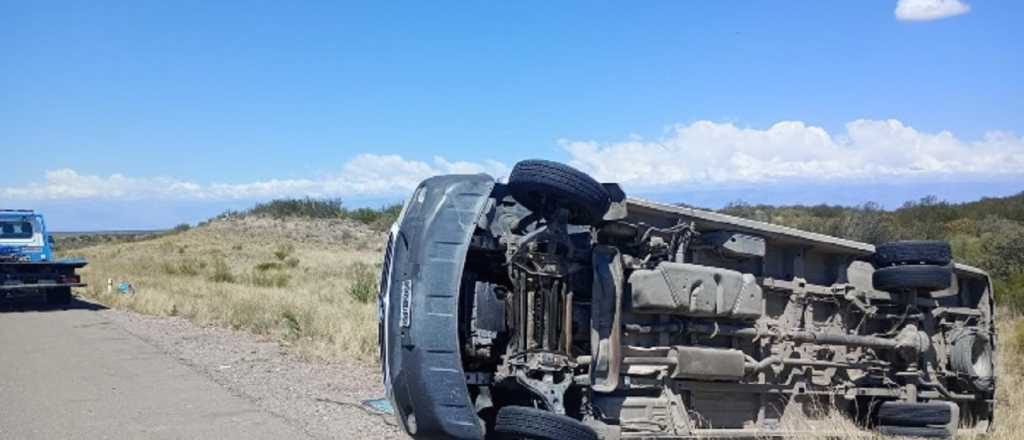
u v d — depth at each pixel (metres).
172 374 12.70
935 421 9.17
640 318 7.71
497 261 7.04
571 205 6.90
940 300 10.71
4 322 21.16
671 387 7.84
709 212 8.12
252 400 10.66
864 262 10.00
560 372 6.82
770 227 8.61
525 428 6.34
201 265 46.44
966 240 36.03
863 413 9.73
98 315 23.20
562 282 6.98
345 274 41.00
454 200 6.78
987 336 10.45
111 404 10.42
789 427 8.70
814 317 9.53
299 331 17.08
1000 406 10.97
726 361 8.00
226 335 18.00
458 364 6.48
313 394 11.09
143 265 47.84
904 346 9.66
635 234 7.68
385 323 6.95
